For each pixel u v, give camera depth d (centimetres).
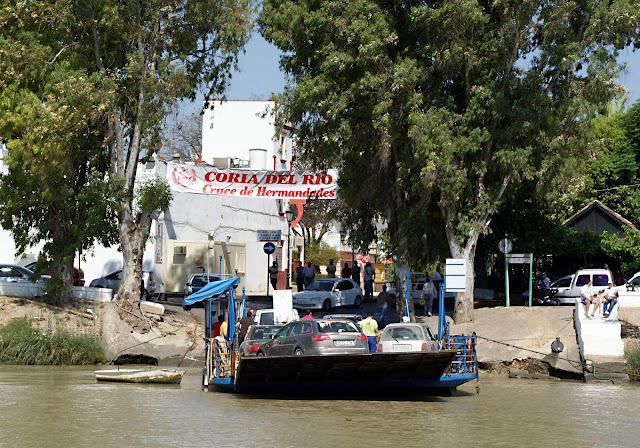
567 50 3097
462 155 3147
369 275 4628
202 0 3391
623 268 4134
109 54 3497
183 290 4688
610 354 2755
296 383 2327
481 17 3036
